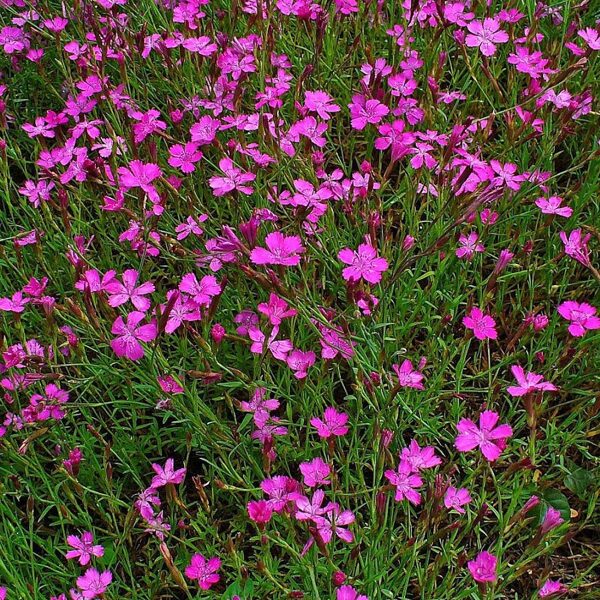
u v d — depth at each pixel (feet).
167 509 1.10
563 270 1.26
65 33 1.51
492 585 0.83
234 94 1.28
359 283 1.04
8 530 1.03
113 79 1.55
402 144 1.13
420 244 1.20
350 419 1.12
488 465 0.91
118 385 1.16
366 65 1.37
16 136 1.53
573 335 1.05
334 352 1.02
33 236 1.20
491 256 1.30
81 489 0.97
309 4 1.30
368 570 0.91
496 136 1.43
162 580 0.98
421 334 1.26
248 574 0.95
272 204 1.25
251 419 1.09
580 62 1.18
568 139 1.42
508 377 1.18
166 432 1.12
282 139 1.23
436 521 0.90
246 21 1.54
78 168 1.21
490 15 1.51
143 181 1.07
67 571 1.01
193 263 1.22
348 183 1.19
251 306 1.21
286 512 0.87
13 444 1.07
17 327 1.04
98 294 0.98
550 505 1.02
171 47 1.36
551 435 1.05
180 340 1.12
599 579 1.01
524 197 1.26
